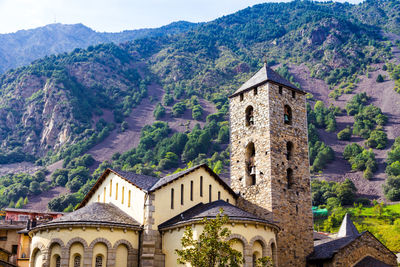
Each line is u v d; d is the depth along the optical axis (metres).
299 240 54.06
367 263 51.06
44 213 116.69
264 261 40.41
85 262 46.12
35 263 48.97
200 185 55.88
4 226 83.88
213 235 39.00
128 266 48.81
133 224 50.41
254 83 59.97
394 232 131.12
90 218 48.59
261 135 56.69
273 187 53.69
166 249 49.59
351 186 194.50
